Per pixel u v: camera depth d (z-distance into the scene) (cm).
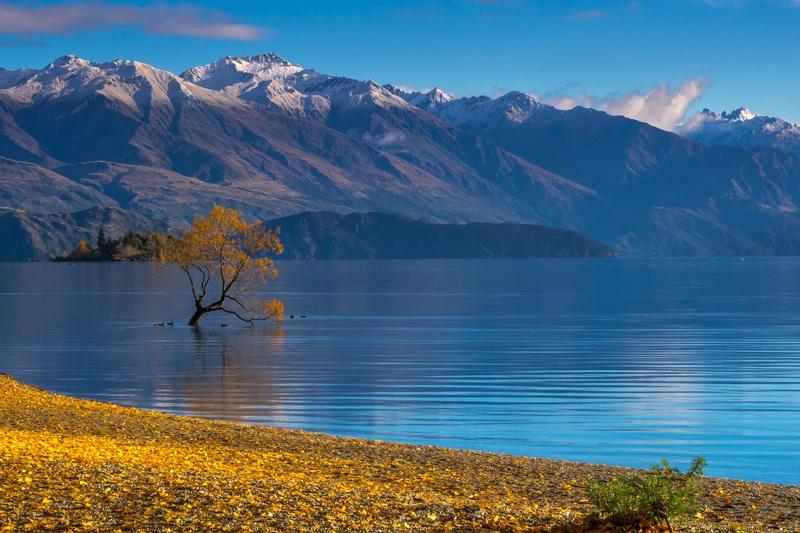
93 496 2191
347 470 2997
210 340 10031
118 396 6034
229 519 2048
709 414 5369
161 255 11588
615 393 6228
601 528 2119
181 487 2320
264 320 12888
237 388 6412
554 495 2716
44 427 3691
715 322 12769
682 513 2108
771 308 15800
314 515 2128
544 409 5559
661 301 18138
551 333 11094
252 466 2927
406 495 2469
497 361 8169
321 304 17112
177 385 6569
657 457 4228
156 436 3606
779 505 2650
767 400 5903
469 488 2775
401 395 6122
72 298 18712
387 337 10481
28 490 2217
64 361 8056
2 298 18750
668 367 7712
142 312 14600
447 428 4934
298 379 6919
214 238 11550
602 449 4403
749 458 4206
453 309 15712
